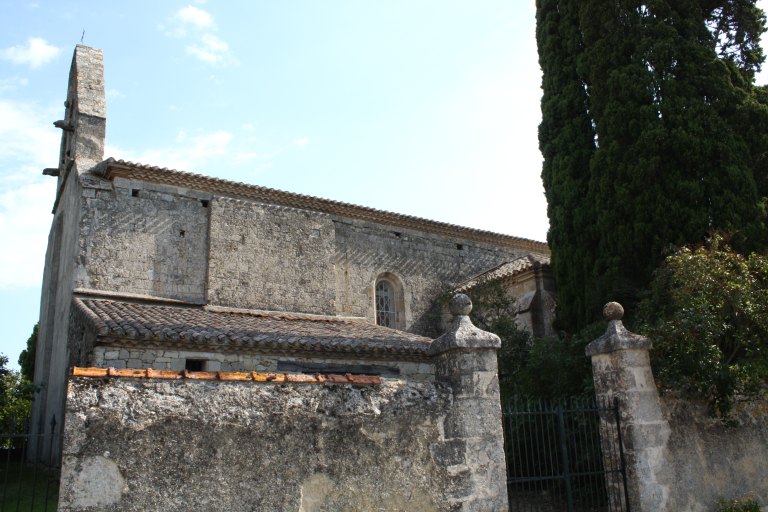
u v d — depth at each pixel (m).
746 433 9.79
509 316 19.12
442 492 6.80
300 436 6.22
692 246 12.52
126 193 18.12
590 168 15.14
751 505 9.17
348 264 22.16
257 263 19.34
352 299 21.83
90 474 5.27
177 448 5.66
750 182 13.25
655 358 9.34
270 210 20.11
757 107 13.84
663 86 14.17
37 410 19.38
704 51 14.29
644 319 11.21
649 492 8.35
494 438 7.28
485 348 7.51
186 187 19.22
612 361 8.97
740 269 10.08
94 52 21.38
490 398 7.40
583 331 12.72
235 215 19.38
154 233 18.23
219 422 5.88
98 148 19.70
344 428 6.47
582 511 9.67
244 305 18.72
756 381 9.73
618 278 13.81
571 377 11.76
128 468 5.42
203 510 5.60
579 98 16.39
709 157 13.40
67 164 20.25
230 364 13.24
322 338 14.48
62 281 18.98
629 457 8.52
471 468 7.04
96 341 11.99
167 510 5.47
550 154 17.12
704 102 13.96
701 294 9.73
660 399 8.98
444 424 7.03
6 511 9.48
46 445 17.22
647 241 13.64
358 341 14.77
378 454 6.56
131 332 12.09
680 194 13.29
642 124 14.05
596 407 9.12
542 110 17.69
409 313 23.05
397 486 6.56
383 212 23.03
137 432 5.54
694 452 9.02
